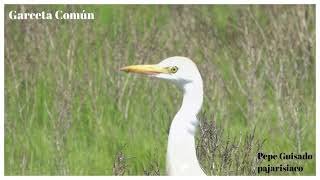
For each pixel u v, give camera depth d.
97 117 14.73
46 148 14.20
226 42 16.53
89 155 14.12
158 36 16.02
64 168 13.69
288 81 15.16
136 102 15.08
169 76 10.51
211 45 16.16
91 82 15.14
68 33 15.94
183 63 10.49
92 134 14.58
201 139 11.27
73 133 14.45
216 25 17.06
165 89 15.12
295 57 15.68
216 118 14.26
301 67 15.56
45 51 15.55
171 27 16.89
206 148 11.16
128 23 16.42
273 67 15.47
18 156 14.17
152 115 14.73
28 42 15.68
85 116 14.87
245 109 15.31
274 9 16.62
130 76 15.30
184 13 17.03
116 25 16.23
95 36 15.93
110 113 14.93
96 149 14.27
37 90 15.16
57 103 14.36
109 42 15.84
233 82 15.80
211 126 11.21
